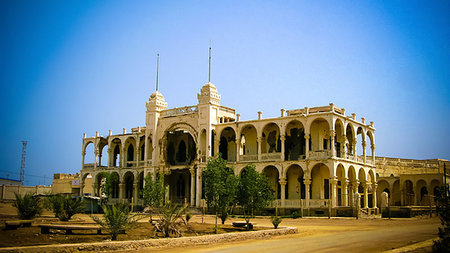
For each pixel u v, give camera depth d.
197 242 24.23
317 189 57.62
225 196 36.03
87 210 61.44
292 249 21.78
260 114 60.00
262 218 50.81
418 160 78.94
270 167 61.28
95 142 77.94
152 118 68.25
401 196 65.62
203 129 62.62
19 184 103.00
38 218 36.94
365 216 51.94
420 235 27.66
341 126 56.94
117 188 76.19
